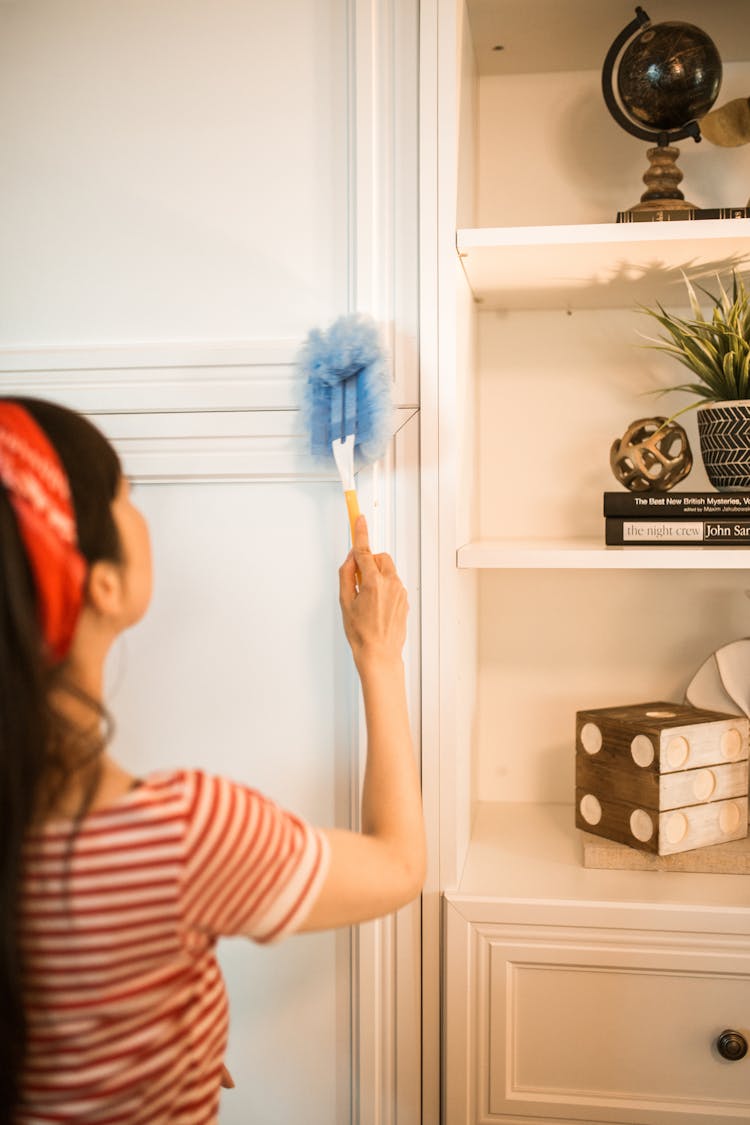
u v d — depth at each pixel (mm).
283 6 1189
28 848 630
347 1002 1227
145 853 646
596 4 1279
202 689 1235
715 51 1221
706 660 1398
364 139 1153
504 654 1543
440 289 1145
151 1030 662
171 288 1226
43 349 1240
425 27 1131
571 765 1534
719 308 1278
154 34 1215
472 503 1395
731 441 1223
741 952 1127
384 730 914
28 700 608
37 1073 640
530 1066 1177
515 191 1492
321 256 1193
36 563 611
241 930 690
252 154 1203
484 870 1253
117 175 1229
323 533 1206
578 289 1369
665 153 1271
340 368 1083
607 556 1145
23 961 625
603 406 1502
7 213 1255
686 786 1243
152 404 1224
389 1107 1211
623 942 1145
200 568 1231
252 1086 1250
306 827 736
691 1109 1147
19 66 1242
